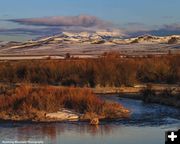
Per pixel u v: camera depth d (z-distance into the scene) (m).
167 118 56.88
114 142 42.66
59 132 47.88
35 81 103.06
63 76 100.69
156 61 107.12
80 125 52.00
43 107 56.56
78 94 58.34
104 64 97.00
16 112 55.91
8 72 107.38
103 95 83.00
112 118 56.69
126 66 97.38
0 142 43.00
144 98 74.12
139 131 48.28
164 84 99.25
